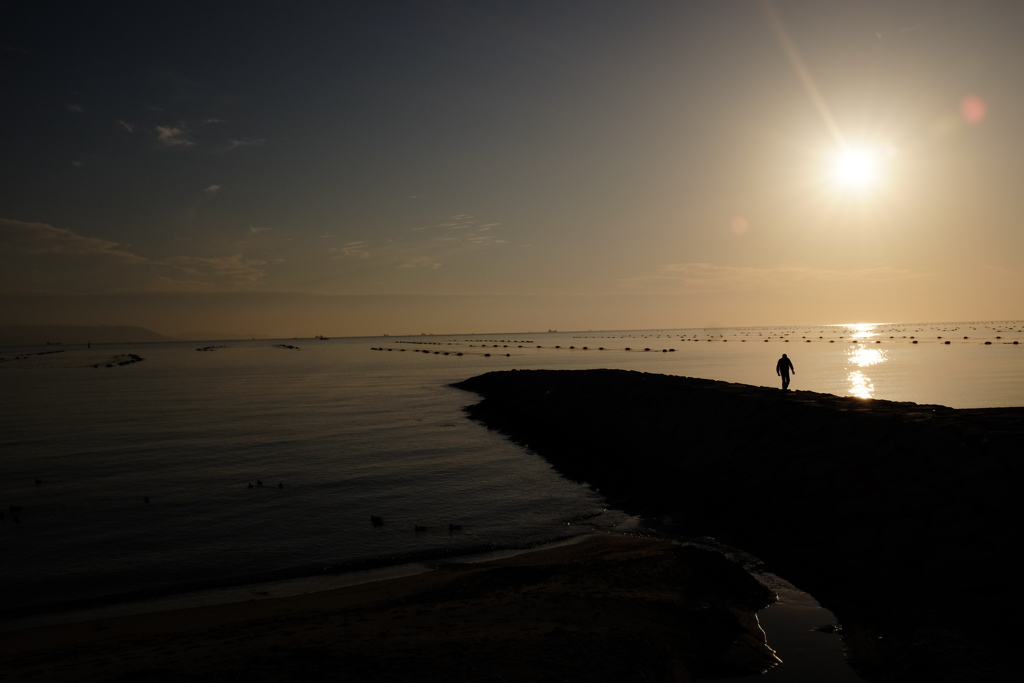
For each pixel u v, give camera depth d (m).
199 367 112.81
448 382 69.31
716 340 183.62
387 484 22.66
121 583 13.81
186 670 7.76
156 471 25.28
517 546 15.84
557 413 35.47
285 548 16.00
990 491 12.73
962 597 10.24
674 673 8.12
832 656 9.12
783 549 13.96
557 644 8.53
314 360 132.25
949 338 152.75
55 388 69.94
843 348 116.62
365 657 8.02
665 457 22.98
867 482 15.44
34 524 18.19
